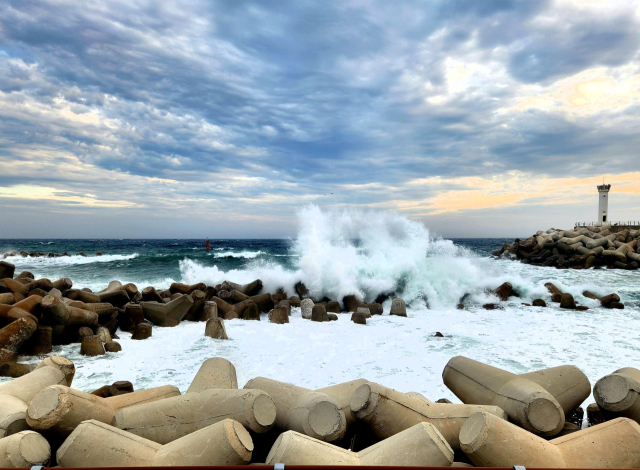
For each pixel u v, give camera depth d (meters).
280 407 3.74
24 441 2.71
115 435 2.83
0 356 6.58
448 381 4.79
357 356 7.68
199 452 2.62
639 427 2.98
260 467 2.35
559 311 13.70
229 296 13.56
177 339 9.11
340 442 3.37
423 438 2.66
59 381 4.18
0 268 10.77
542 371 4.54
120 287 12.23
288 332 9.94
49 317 8.05
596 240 30.58
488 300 15.10
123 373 6.61
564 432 3.58
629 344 8.97
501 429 2.79
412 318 12.27
